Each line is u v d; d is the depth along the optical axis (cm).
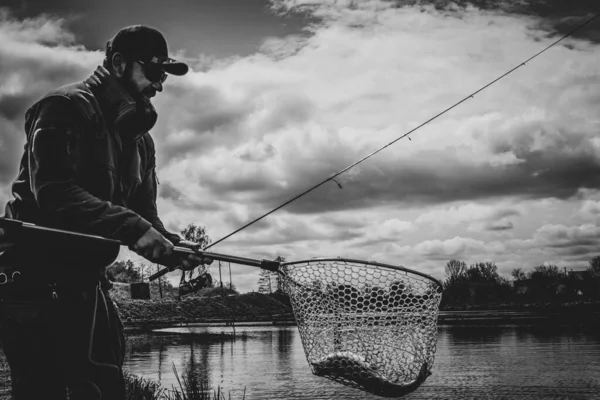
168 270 460
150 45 396
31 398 373
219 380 2227
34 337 369
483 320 7425
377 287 436
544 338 4234
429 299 438
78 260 372
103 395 385
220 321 9550
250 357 3212
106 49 399
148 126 408
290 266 434
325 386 2052
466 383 2130
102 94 388
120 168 404
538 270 16162
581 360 2802
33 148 364
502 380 2192
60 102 372
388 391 427
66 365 377
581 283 15525
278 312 12912
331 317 436
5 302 370
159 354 3453
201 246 446
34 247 365
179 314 10506
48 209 363
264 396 1867
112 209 370
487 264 15800
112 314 398
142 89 399
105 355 387
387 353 433
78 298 373
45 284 368
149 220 451
